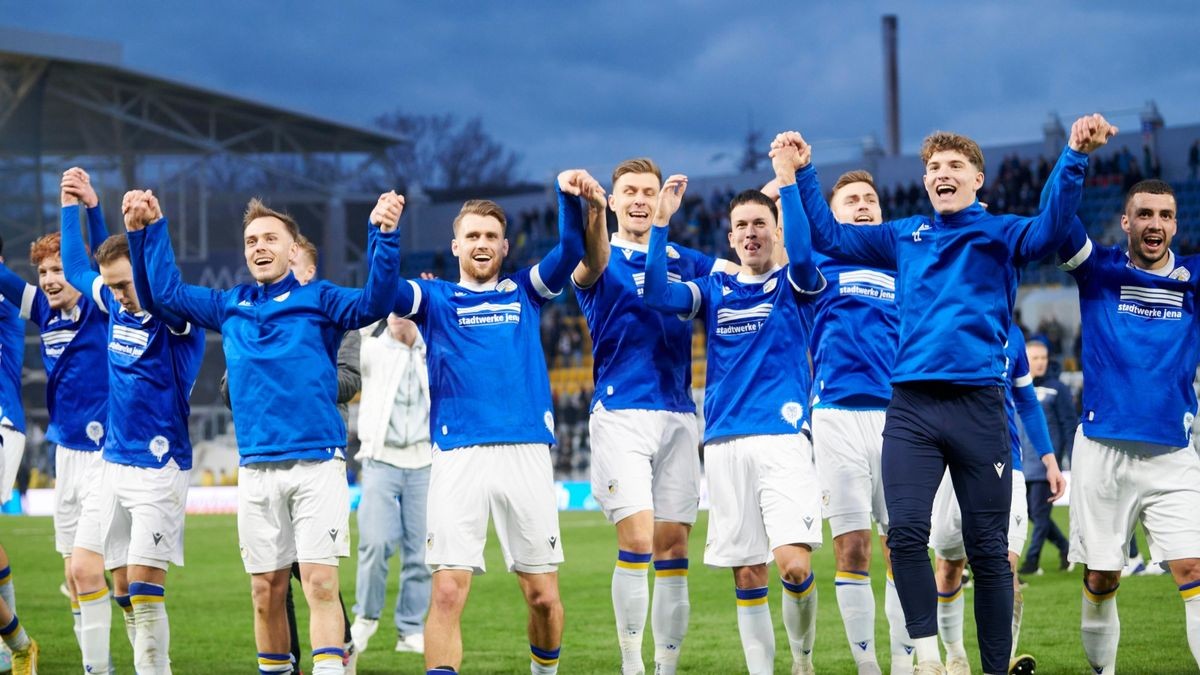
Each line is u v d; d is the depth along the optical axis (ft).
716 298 19.34
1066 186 15.38
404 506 25.11
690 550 44.57
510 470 17.33
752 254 19.17
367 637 24.84
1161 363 17.90
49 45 94.43
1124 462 18.11
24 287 22.30
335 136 112.27
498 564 40.81
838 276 20.38
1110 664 18.74
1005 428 16.15
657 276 18.76
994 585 15.80
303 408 17.57
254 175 109.40
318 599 17.40
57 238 21.81
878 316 20.12
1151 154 99.09
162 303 18.31
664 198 18.83
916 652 16.06
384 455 24.84
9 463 23.43
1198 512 17.83
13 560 44.70
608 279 20.13
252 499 17.72
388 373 25.00
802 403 18.79
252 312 17.95
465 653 24.31
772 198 20.71
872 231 17.30
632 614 19.48
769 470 18.45
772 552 18.63
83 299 21.66
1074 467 18.75
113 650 25.13
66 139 103.81
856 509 19.53
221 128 108.47
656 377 19.97
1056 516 51.98
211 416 93.30
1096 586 18.65
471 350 17.54
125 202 18.28
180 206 105.40
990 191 100.89
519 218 125.49
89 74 99.04
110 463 19.58
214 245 107.96
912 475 16.10
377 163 115.24
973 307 16.08
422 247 125.90
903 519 15.98
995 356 16.15
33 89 96.02
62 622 29.07
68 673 22.45
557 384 96.17
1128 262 18.20
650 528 19.51
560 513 67.87
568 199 17.87
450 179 194.49
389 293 17.16
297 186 111.24
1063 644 23.32
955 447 15.99
